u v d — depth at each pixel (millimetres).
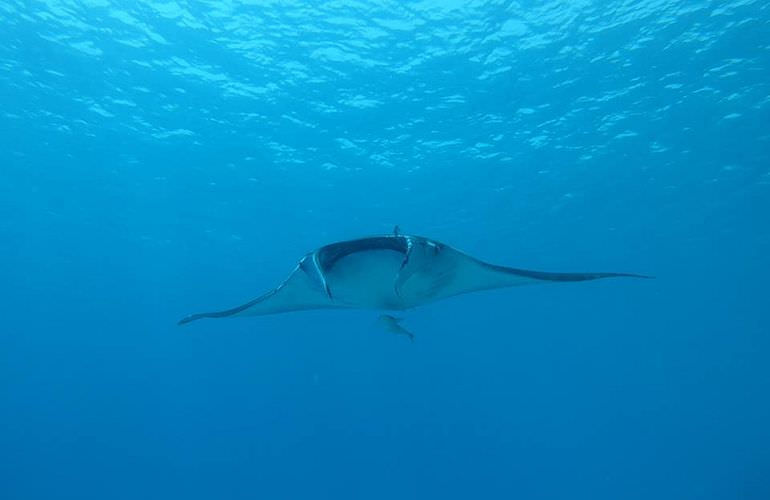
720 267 27047
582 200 20188
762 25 11977
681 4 11547
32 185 20594
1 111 16344
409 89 14664
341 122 16172
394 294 5055
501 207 20891
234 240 24844
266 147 17547
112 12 12508
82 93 15352
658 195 19734
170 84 14789
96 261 27625
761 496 27547
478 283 5285
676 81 13883
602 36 12594
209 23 12758
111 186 20375
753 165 17562
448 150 17422
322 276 3721
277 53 13609
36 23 12875
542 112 15336
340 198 20641
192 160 18406
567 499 46438
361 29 12844
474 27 12664
